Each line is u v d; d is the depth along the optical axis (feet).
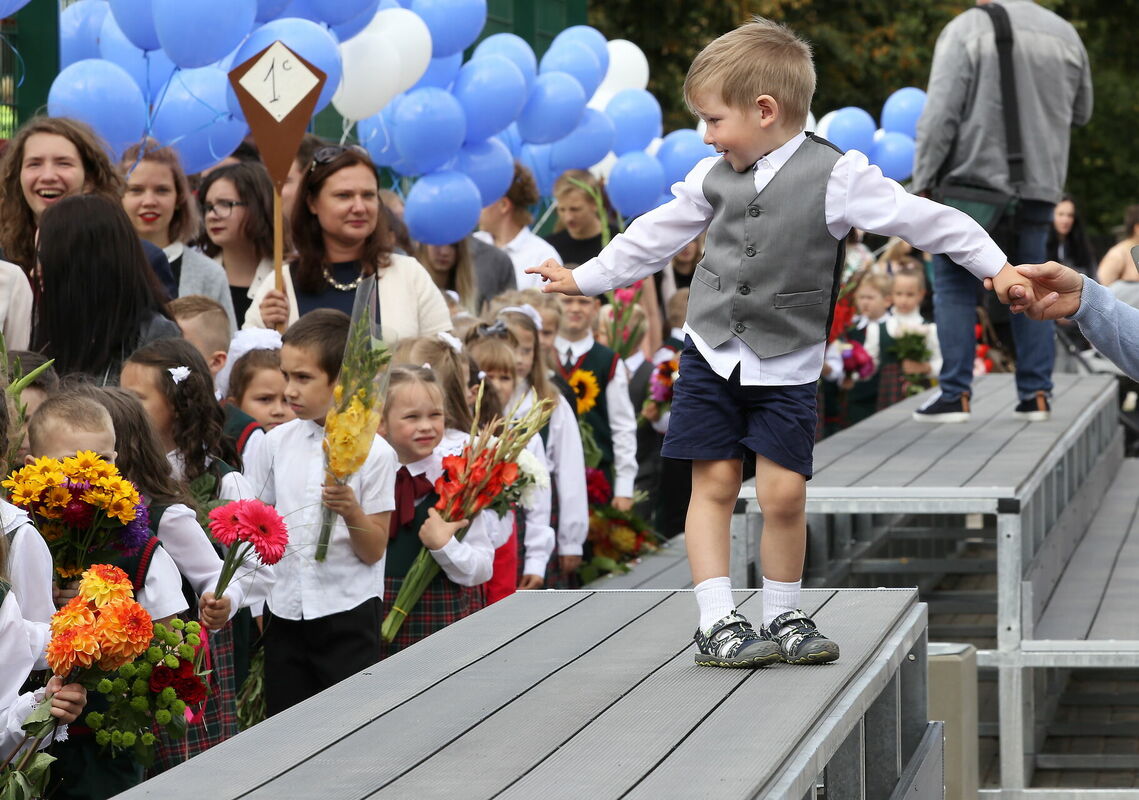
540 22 82.53
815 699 18.49
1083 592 39.83
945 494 32.96
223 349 32.83
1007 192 41.96
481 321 39.34
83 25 46.29
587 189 56.03
